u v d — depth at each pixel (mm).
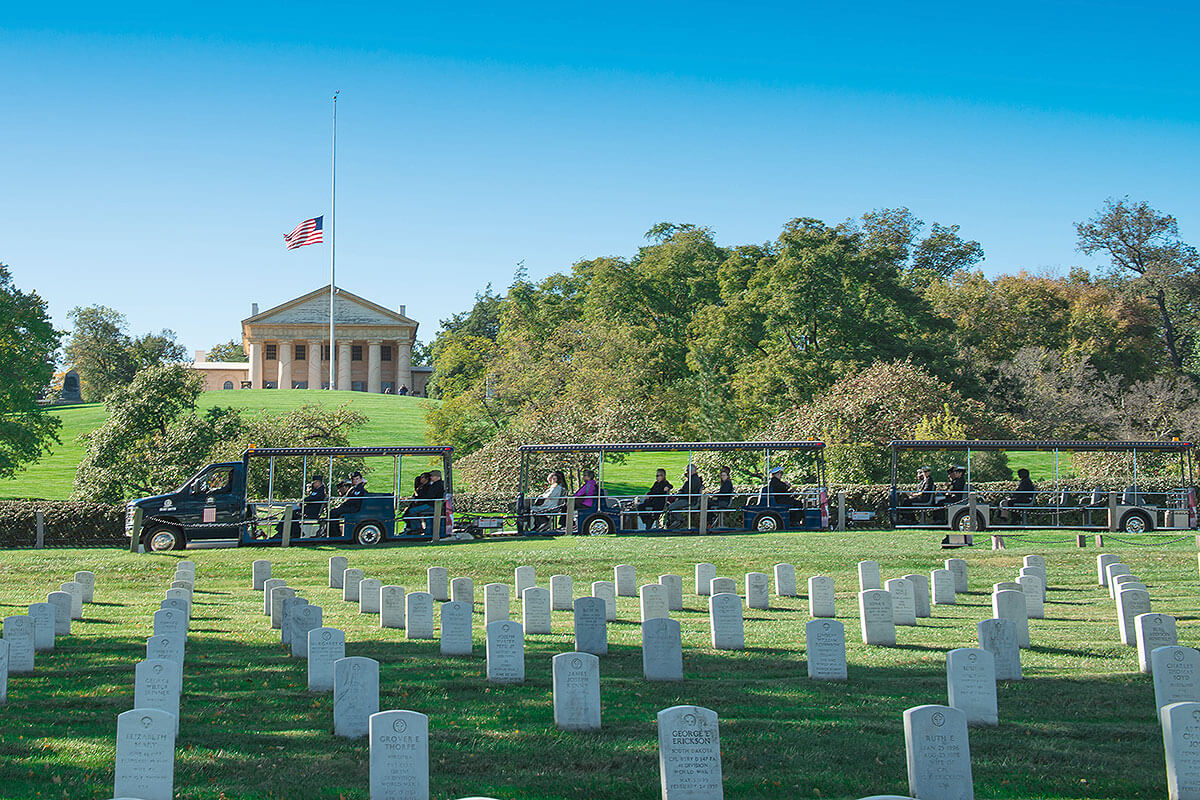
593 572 26328
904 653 16188
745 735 11461
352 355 123375
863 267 66500
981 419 51594
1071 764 10477
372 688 11539
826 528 33000
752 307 70125
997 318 81188
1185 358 80562
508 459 41969
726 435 59844
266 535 31625
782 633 18125
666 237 100688
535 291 95938
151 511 29609
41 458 62594
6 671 12961
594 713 11719
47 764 10359
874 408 45562
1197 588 22531
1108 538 30344
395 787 9297
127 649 16672
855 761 10555
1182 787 9453
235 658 15930
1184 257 88438
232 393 93312
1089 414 62000
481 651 16406
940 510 34562
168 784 9273
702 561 27406
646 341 74188
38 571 26344
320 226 83125
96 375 117312
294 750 11008
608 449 33125
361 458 41312
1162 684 12094
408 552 28781
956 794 9391
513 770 10352
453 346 72812
